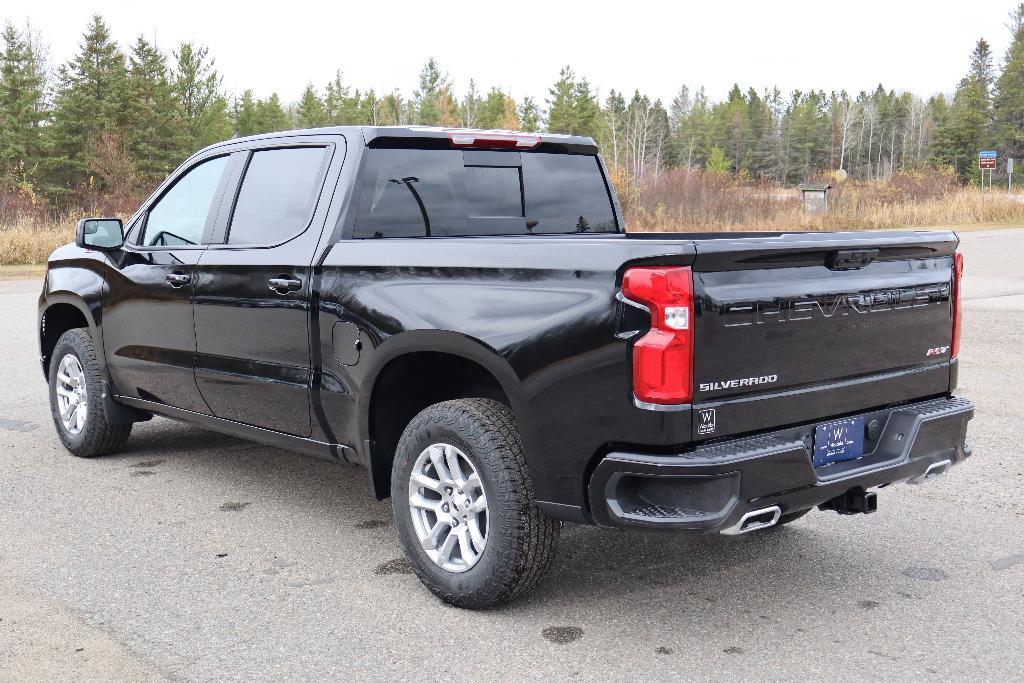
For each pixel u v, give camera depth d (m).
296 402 4.41
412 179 4.45
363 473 5.71
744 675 3.19
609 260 3.21
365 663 3.27
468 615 3.68
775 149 160.62
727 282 3.18
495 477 3.52
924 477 3.80
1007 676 3.18
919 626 3.58
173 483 5.45
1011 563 4.24
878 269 3.64
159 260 5.14
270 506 5.05
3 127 71.75
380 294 3.92
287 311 4.36
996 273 17.92
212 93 90.75
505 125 106.69
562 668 3.24
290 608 3.74
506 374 3.45
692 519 3.09
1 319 12.48
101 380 5.74
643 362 3.09
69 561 4.23
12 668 3.21
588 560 4.29
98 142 69.12
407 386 4.15
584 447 3.28
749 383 3.24
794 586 3.98
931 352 3.91
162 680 3.14
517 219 4.84
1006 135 123.69
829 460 3.54
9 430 6.70
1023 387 7.86
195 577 4.05
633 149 89.31
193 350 4.96
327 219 4.28
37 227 23.48
